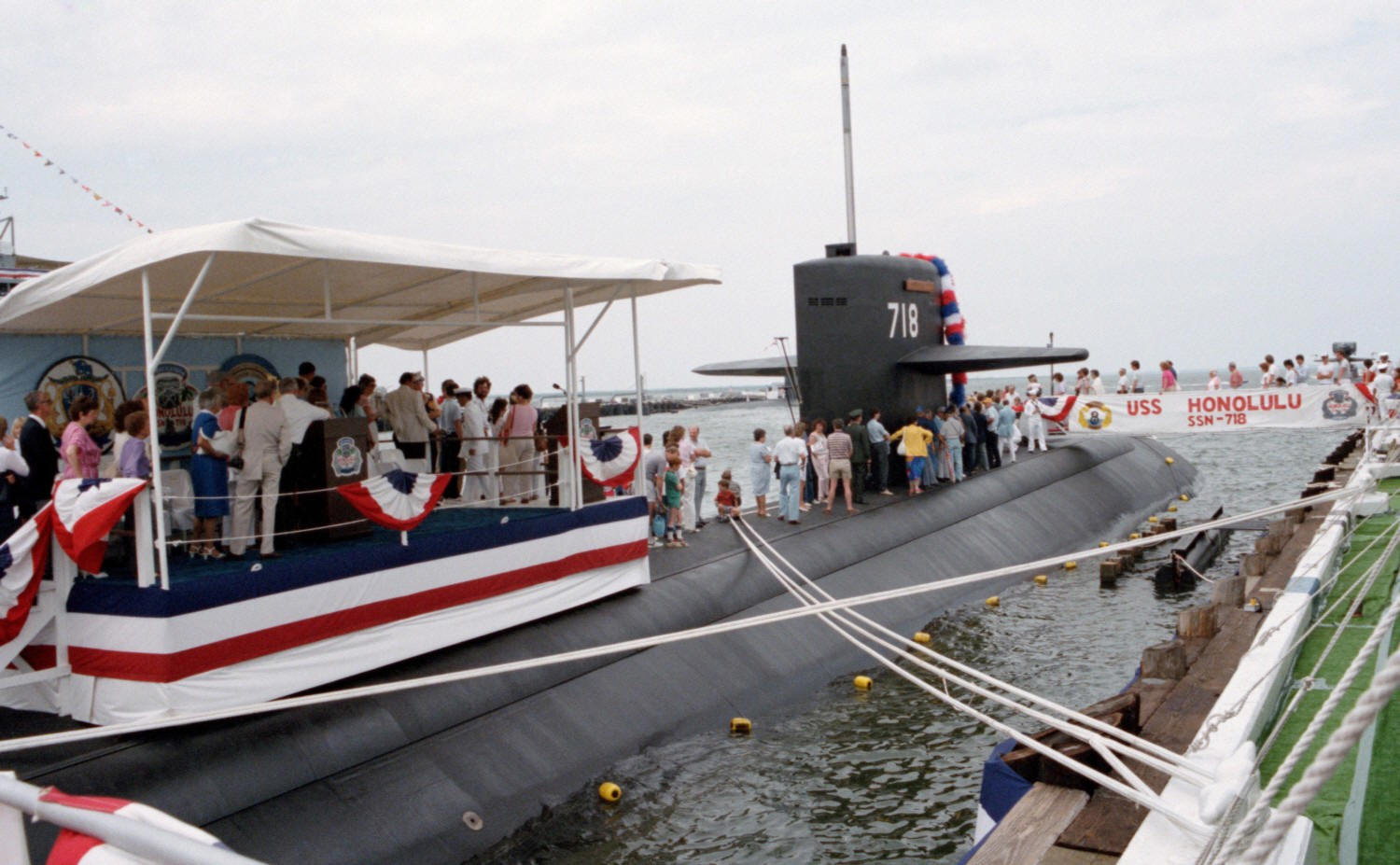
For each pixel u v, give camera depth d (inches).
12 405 406.0
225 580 300.5
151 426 290.4
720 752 394.3
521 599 402.0
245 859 71.5
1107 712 237.3
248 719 304.0
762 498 644.7
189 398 467.2
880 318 733.3
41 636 307.6
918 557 630.5
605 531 446.3
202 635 293.6
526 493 453.4
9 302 324.2
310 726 312.3
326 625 327.9
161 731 287.0
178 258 322.3
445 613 369.7
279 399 373.4
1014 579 686.5
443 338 596.4
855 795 361.1
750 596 506.6
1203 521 938.7
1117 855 187.6
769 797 358.6
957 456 794.8
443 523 429.7
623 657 417.1
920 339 771.4
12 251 580.1
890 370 746.2
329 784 298.4
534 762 345.4
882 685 478.6
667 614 458.9
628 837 327.6
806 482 721.0
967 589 637.3
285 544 385.1
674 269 427.5
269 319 332.8
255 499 367.6
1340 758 74.6
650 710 398.3
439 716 341.4
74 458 318.0
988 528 724.0
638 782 361.4
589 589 439.8
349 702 328.8
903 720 431.5
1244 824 144.6
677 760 381.7
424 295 459.8
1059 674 489.7
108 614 294.0
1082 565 742.5
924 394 785.6
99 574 310.5
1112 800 210.8
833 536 609.6
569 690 384.8
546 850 316.5
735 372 871.7
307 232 303.7
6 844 97.9
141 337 447.8
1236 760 187.0
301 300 439.2
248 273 367.6
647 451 561.6
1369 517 566.3
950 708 445.4
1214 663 301.1
